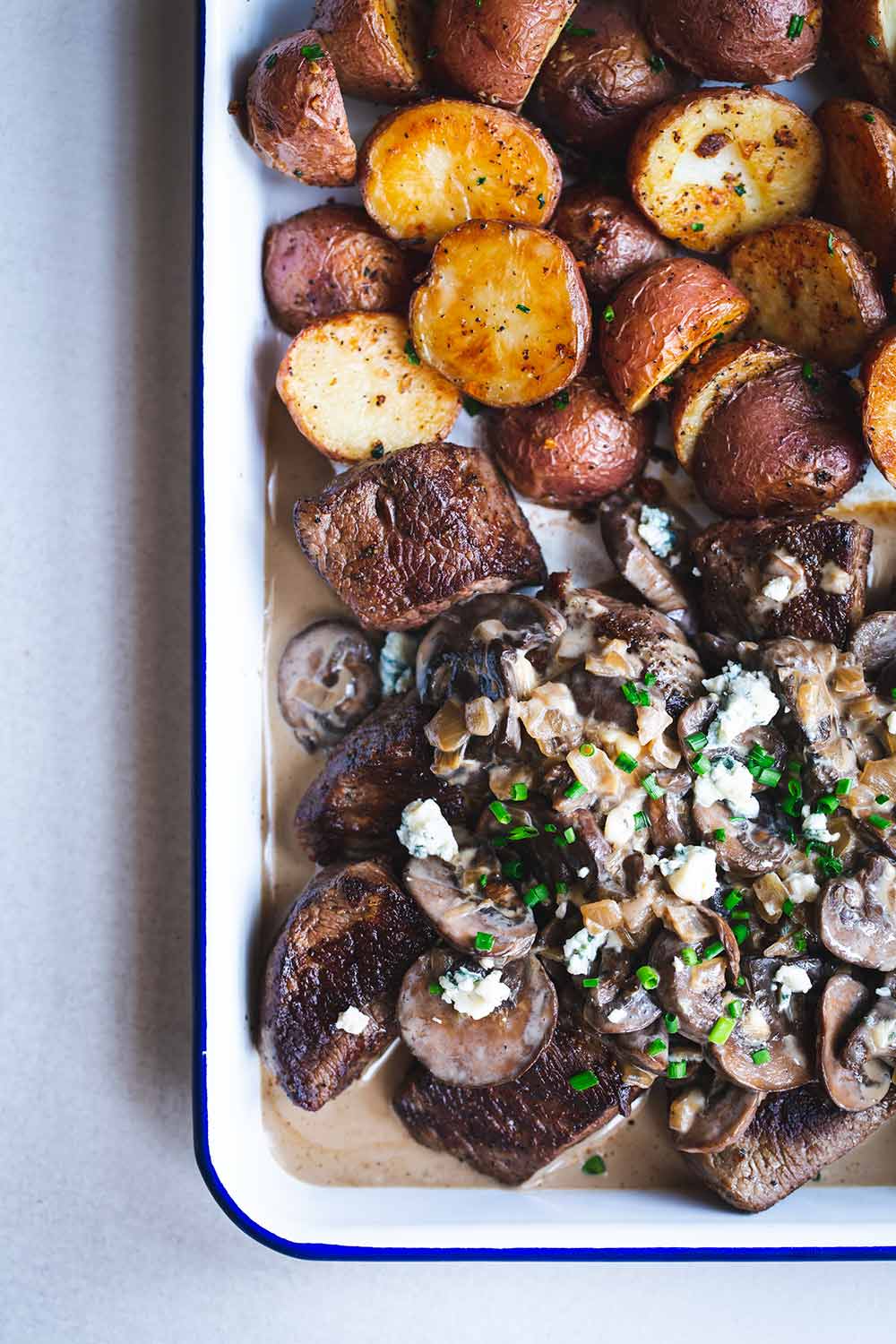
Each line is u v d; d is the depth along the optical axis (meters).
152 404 0.52
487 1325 0.50
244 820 0.49
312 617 0.51
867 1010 0.47
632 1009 0.46
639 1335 0.50
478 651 0.47
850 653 0.48
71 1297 0.51
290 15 0.50
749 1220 0.47
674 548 0.50
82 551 0.52
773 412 0.48
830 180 0.49
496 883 0.47
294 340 0.49
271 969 0.48
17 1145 0.51
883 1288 0.50
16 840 0.52
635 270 0.49
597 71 0.48
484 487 0.49
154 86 0.52
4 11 0.52
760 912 0.47
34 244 0.52
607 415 0.49
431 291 0.48
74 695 0.52
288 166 0.48
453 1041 0.47
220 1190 0.46
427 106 0.47
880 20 0.48
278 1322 0.50
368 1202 0.48
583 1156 0.49
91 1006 0.51
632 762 0.46
